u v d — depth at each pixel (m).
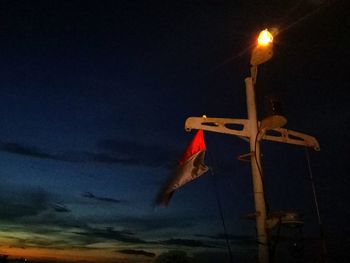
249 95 6.95
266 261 5.90
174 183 6.95
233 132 6.77
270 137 6.82
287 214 5.92
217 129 6.73
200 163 6.66
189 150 6.96
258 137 6.61
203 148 6.66
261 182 6.36
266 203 6.27
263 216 6.16
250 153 6.55
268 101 6.20
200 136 6.80
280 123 6.11
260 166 6.48
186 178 6.73
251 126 6.76
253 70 7.01
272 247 5.87
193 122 6.68
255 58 6.55
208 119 6.74
